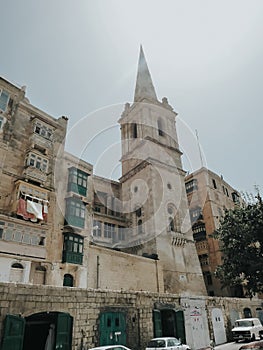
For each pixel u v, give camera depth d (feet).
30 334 41.86
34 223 66.13
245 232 66.85
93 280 71.41
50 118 85.66
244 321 72.69
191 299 64.90
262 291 65.62
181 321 58.18
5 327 32.63
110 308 45.03
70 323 39.17
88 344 39.73
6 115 72.23
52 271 64.90
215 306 72.95
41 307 36.99
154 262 88.63
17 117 76.18
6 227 60.49
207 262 120.16
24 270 59.98
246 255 64.95
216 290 112.27
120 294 48.06
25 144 75.61
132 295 50.14
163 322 55.93
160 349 41.09
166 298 57.72
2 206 63.72
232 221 72.74
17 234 61.82
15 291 35.47
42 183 73.10
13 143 72.28
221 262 114.42
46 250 66.13
